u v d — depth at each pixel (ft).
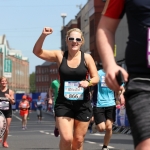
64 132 39.99
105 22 20.31
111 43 20.01
